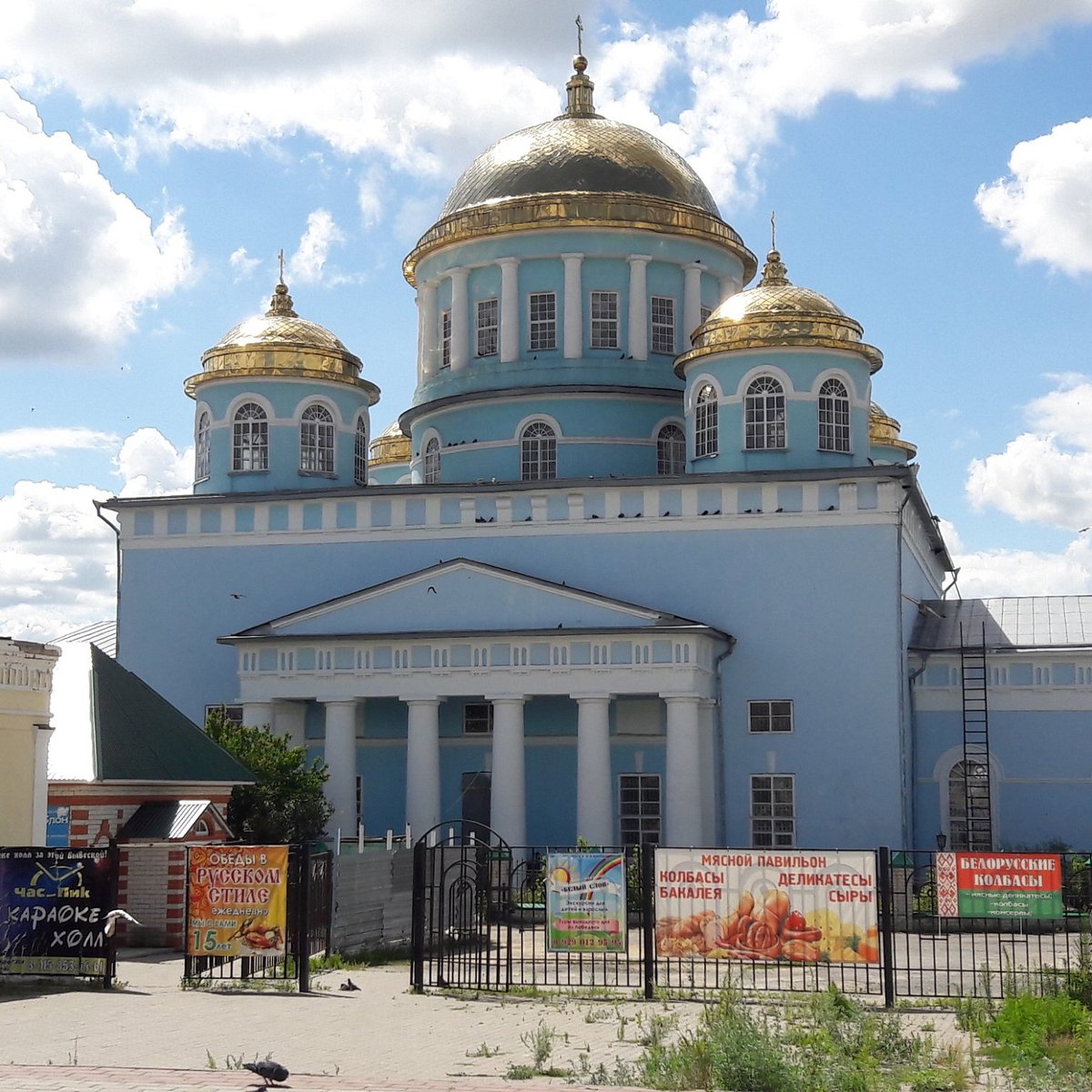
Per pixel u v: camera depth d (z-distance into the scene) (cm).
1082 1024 1900
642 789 4572
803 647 4603
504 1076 1694
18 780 2794
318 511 5019
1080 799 4769
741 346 4859
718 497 4722
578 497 4809
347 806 4509
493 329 5484
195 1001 2297
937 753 4844
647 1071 1675
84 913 2450
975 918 2336
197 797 3353
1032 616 5109
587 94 5894
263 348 5309
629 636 4388
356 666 4559
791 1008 2152
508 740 4422
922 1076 1655
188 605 5062
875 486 4622
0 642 2758
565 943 2442
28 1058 1773
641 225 5388
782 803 4556
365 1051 1859
